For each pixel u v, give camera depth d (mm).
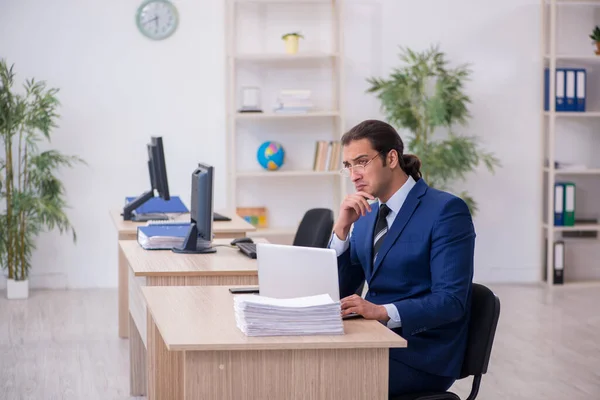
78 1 7766
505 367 5441
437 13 8172
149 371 3795
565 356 5691
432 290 3010
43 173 7414
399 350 2977
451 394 2955
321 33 8086
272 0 7809
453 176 8078
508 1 8227
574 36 8344
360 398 2605
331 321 2635
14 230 7367
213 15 7965
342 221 3287
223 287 3467
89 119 7863
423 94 7719
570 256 8375
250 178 8164
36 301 7363
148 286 3801
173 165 8031
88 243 7941
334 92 8109
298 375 2574
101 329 6410
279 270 2928
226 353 2539
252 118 8102
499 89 8297
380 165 3141
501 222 8430
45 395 4848
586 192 8500
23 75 7727
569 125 8445
